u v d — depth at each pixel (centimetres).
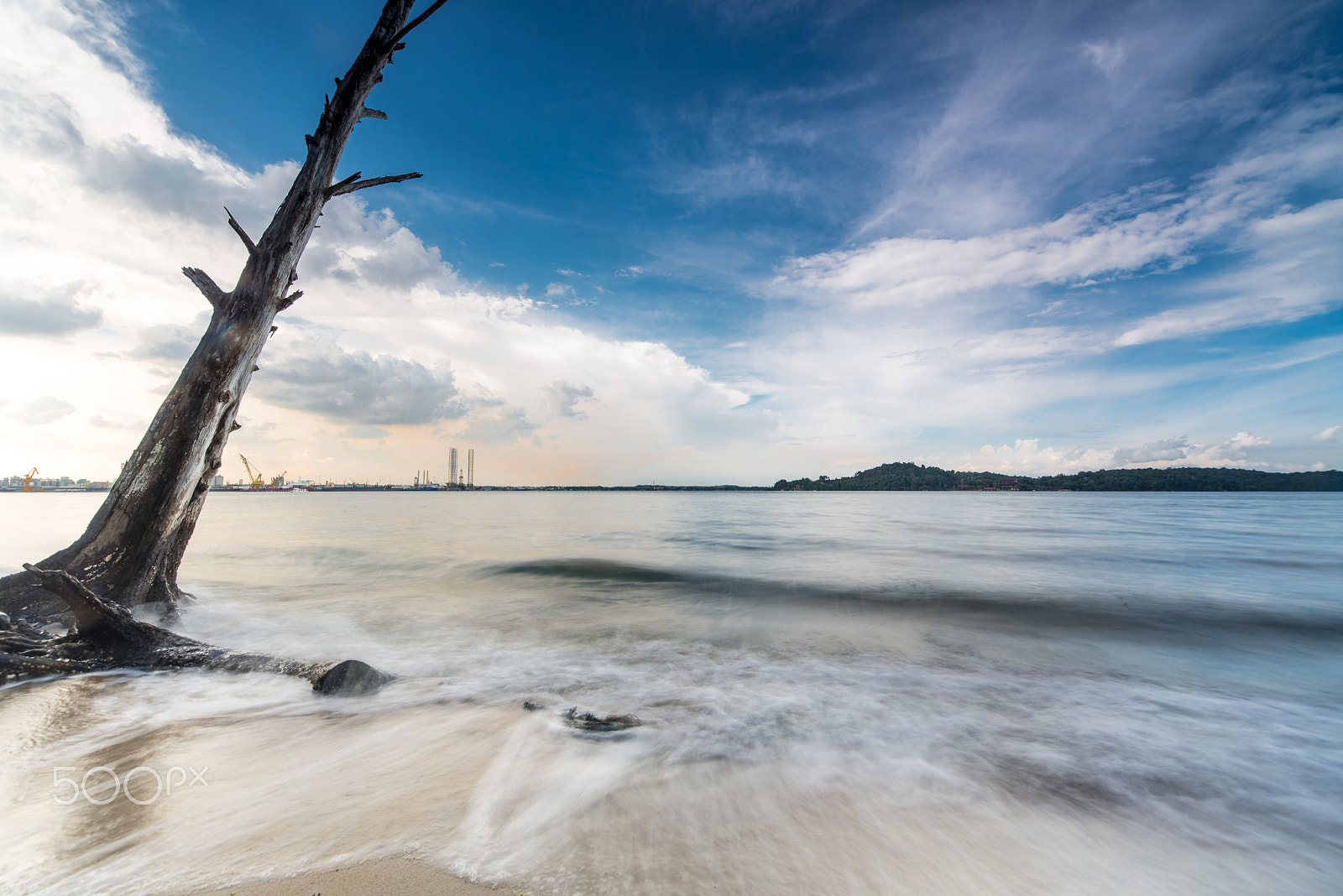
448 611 899
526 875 234
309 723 409
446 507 6806
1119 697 510
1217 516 3938
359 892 219
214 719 414
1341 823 304
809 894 229
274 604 930
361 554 1683
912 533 2536
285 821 274
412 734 393
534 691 504
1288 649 691
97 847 249
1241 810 315
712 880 235
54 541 1817
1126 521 3359
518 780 325
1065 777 351
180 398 734
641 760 359
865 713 459
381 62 837
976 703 489
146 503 717
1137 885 249
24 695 452
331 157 817
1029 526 2966
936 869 252
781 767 355
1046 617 855
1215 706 489
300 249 809
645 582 1198
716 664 605
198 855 244
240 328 749
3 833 259
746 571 1350
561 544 2000
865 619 849
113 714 420
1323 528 2753
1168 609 913
